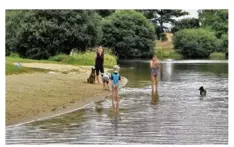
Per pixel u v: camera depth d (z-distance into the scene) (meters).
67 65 38.78
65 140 12.58
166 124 14.75
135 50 72.94
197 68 42.97
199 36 77.12
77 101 19.06
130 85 26.31
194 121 15.26
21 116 15.52
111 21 72.56
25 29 53.66
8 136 12.98
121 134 13.30
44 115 15.92
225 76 33.25
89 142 12.38
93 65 43.34
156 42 85.88
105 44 71.69
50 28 53.38
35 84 23.20
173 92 23.06
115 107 17.98
